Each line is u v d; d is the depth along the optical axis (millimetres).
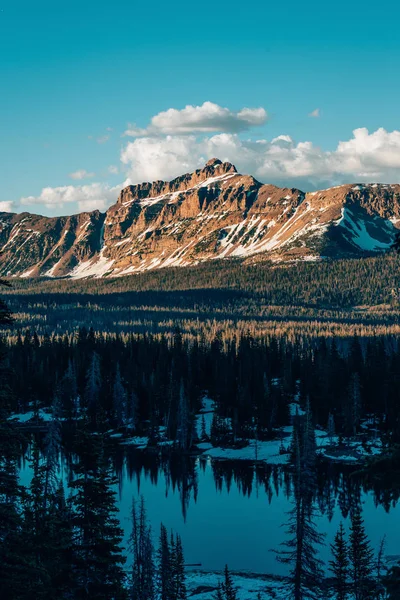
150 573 54594
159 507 101875
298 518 47125
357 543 58844
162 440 157125
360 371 166500
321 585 57562
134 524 55406
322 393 160500
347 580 66312
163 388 178375
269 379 191250
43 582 36500
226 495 109312
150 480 120562
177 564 58375
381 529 86125
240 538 87625
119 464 134750
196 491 112125
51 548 39969
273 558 80625
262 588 70750
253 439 152125
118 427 169500
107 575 40031
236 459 138750
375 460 23969
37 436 144625
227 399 174125
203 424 160375
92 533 39219
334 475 118188
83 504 39625
